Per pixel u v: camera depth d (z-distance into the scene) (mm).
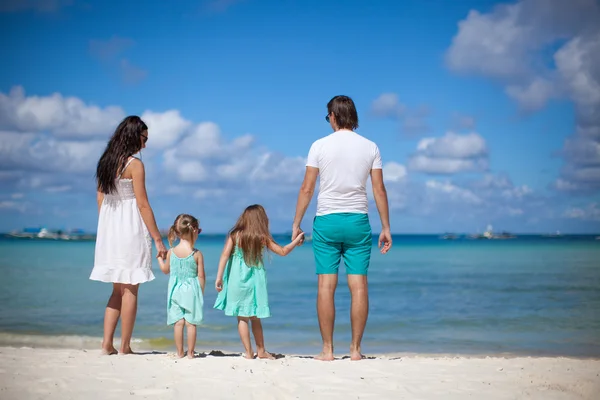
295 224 5129
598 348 8508
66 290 16438
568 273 25078
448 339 9383
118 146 5109
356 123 5176
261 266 5156
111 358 4887
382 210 5133
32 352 5273
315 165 5020
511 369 4688
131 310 5215
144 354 5289
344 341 9117
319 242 5047
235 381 3973
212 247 72125
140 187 5117
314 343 8914
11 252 47750
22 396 3514
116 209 5137
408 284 20484
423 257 43750
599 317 12047
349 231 4941
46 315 11648
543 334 9898
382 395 3666
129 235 5105
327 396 3627
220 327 10102
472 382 4086
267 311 5145
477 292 17516
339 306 13836
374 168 5086
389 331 10281
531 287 18859
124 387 3779
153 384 3865
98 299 14328
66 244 77625
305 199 5066
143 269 5180
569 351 8258
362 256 5047
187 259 5117
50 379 3975
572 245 82750
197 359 4883
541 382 4125
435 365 4781
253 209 5211
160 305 13445
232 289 5129
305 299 15828
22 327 10141
